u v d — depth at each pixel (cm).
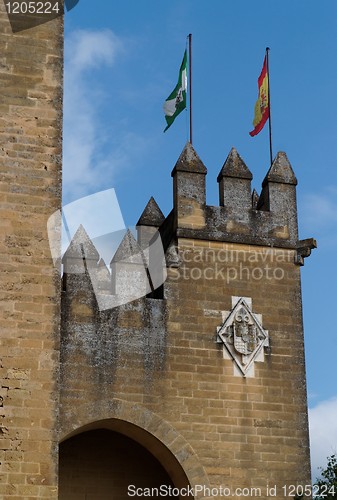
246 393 2927
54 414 2481
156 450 2909
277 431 2914
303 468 2897
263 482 2855
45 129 2695
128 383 2839
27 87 2716
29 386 2484
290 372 2988
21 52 2739
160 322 2922
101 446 3038
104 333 2862
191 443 2839
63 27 2797
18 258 2573
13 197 2616
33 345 2517
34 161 2661
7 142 2655
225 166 3138
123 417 2806
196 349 2927
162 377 2873
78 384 2795
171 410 2852
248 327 2991
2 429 2436
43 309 2552
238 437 2880
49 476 2431
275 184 3173
